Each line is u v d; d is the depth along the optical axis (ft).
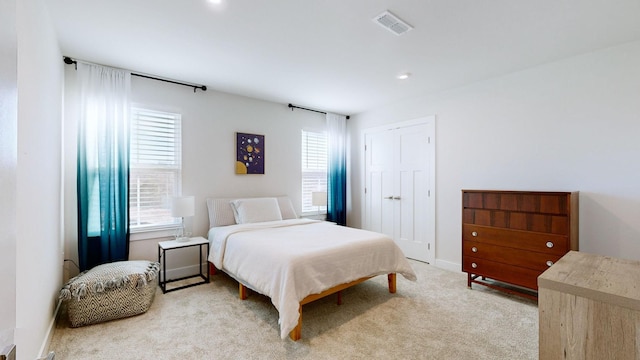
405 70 10.30
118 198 9.77
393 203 14.82
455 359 6.16
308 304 8.91
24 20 4.73
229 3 6.38
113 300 7.71
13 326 1.86
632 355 2.47
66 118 9.25
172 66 9.89
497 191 9.45
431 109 13.08
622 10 6.61
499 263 9.39
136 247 10.48
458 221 12.16
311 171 16.03
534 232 8.65
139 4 6.40
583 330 2.71
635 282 2.81
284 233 10.18
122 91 9.96
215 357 6.23
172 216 10.14
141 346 6.61
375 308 8.61
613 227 8.46
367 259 8.79
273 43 8.27
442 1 6.31
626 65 8.27
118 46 8.40
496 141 10.98
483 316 8.09
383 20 7.07
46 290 6.45
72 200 9.32
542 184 9.85
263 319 7.92
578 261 3.59
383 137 15.29
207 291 9.91
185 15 6.84
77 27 7.34
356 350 6.49
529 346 6.64
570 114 9.27
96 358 6.15
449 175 12.44
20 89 4.53
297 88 12.25
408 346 6.65
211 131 12.35
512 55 9.06
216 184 12.48
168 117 11.31
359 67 10.03
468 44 8.33
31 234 5.19
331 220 16.24
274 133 14.42
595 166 8.79
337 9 6.62
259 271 7.84
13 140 1.86
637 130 8.10
